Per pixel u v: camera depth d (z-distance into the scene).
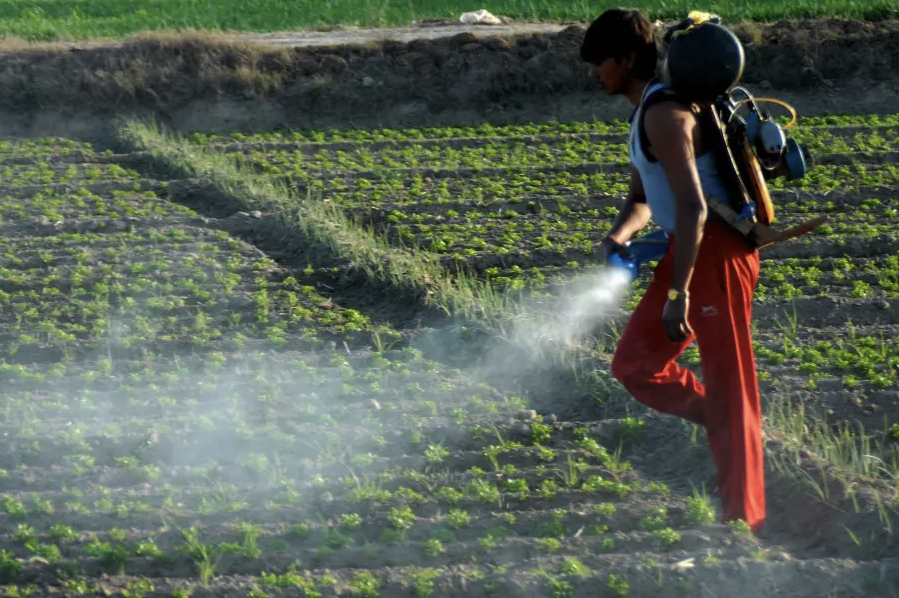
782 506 10.74
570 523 10.46
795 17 36.88
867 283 17.92
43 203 22.42
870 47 33.56
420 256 18.91
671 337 8.51
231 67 32.41
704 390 9.29
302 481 11.38
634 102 9.16
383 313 16.80
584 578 9.34
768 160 8.95
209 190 23.48
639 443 12.19
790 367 14.51
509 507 10.85
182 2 46.69
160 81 31.80
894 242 19.50
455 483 11.27
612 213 22.03
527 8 42.25
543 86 32.50
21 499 11.00
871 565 9.39
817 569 9.34
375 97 32.25
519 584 9.31
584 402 13.12
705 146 8.73
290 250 19.64
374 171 25.25
